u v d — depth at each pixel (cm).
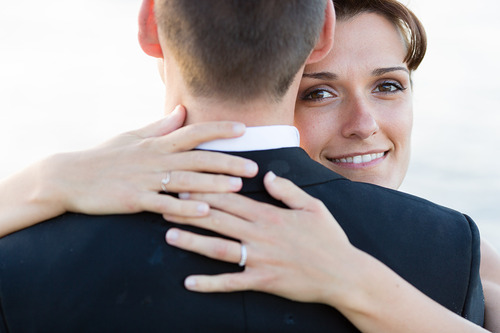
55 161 179
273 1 162
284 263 161
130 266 161
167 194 170
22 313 162
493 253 271
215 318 160
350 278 161
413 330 164
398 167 265
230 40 160
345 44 242
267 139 171
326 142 253
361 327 165
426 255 174
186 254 162
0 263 166
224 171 165
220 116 169
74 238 166
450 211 184
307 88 248
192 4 160
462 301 177
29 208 174
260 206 165
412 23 245
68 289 161
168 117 176
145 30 178
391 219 175
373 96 254
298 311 165
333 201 174
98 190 169
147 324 159
